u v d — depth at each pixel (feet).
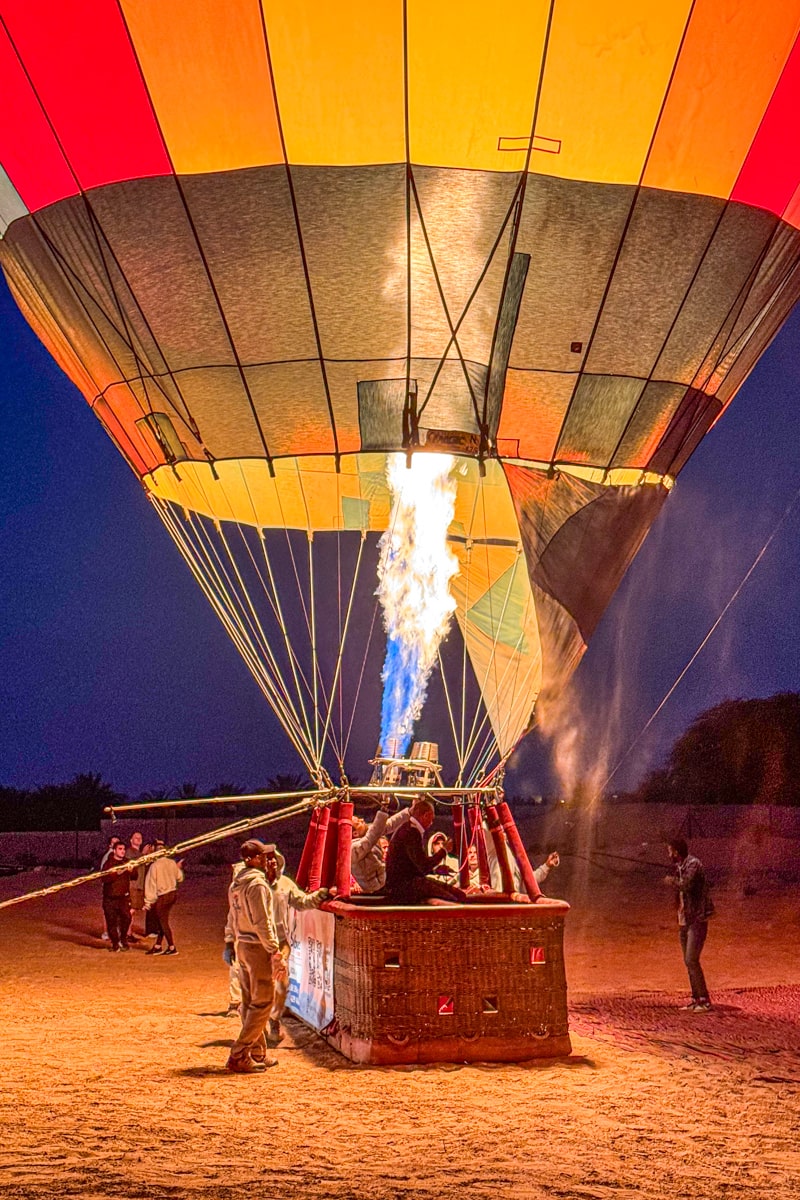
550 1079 25.96
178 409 31.86
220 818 132.77
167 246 30.09
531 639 37.32
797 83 29.32
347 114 28.40
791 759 143.43
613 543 32.17
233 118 28.81
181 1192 17.76
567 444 31.12
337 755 31.48
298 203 29.17
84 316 32.32
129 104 29.22
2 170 31.71
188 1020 34.42
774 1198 18.13
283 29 27.84
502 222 29.19
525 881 29.45
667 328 30.66
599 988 42.37
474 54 27.86
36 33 29.01
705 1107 23.80
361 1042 27.30
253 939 26.61
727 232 30.42
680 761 149.69
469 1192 17.99
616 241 29.60
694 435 33.06
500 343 29.94
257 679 34.17
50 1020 34.55
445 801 34.53
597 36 27.91
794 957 50.67
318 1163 19.48
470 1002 27.63
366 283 29.55
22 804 152.76
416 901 28.32
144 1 28.25
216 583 36.37
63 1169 18.86
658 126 28.89
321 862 30.14
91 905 78.69
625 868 103.40
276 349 30.27
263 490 41.88
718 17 28.12
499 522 39.47
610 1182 18.72
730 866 102.89
